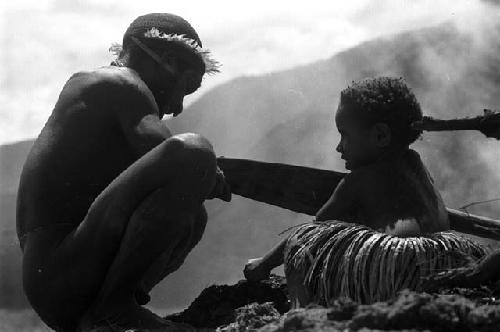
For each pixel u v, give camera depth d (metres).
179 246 7.29
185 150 6.85
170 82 7.78
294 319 5.28
